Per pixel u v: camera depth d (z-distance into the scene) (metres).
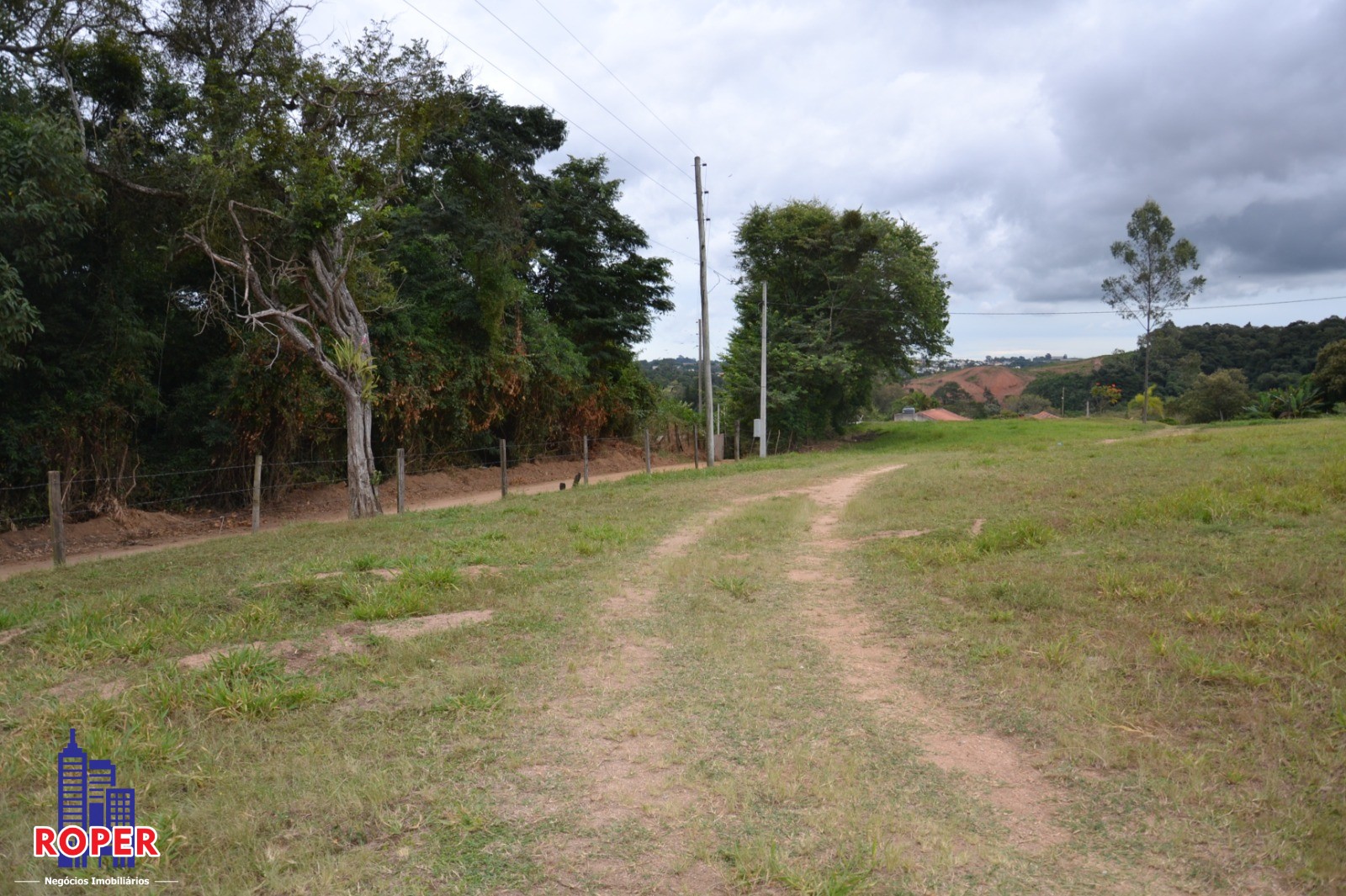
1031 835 3.45
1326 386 46.34
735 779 3.96
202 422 17.19
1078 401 102.00
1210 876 3.10
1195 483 11.10
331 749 4.27
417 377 21.45
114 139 13.52
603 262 30.97
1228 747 4.02
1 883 3.12
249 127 13.62
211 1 13.74
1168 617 5.80
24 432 14.06
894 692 5.09
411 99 14.90
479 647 5.95
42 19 12.92
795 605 7.17
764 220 42.88
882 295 40.81
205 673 5.24
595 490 17.62
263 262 14.98
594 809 3.69
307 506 18.62
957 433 44.91
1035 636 5.75
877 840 3.31
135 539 14.57
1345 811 3.40
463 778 3.98
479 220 23.47
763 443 33.75
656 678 5.38
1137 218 48.72
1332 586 5.93
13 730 4.53
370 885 3.12
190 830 3.48
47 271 12.79
